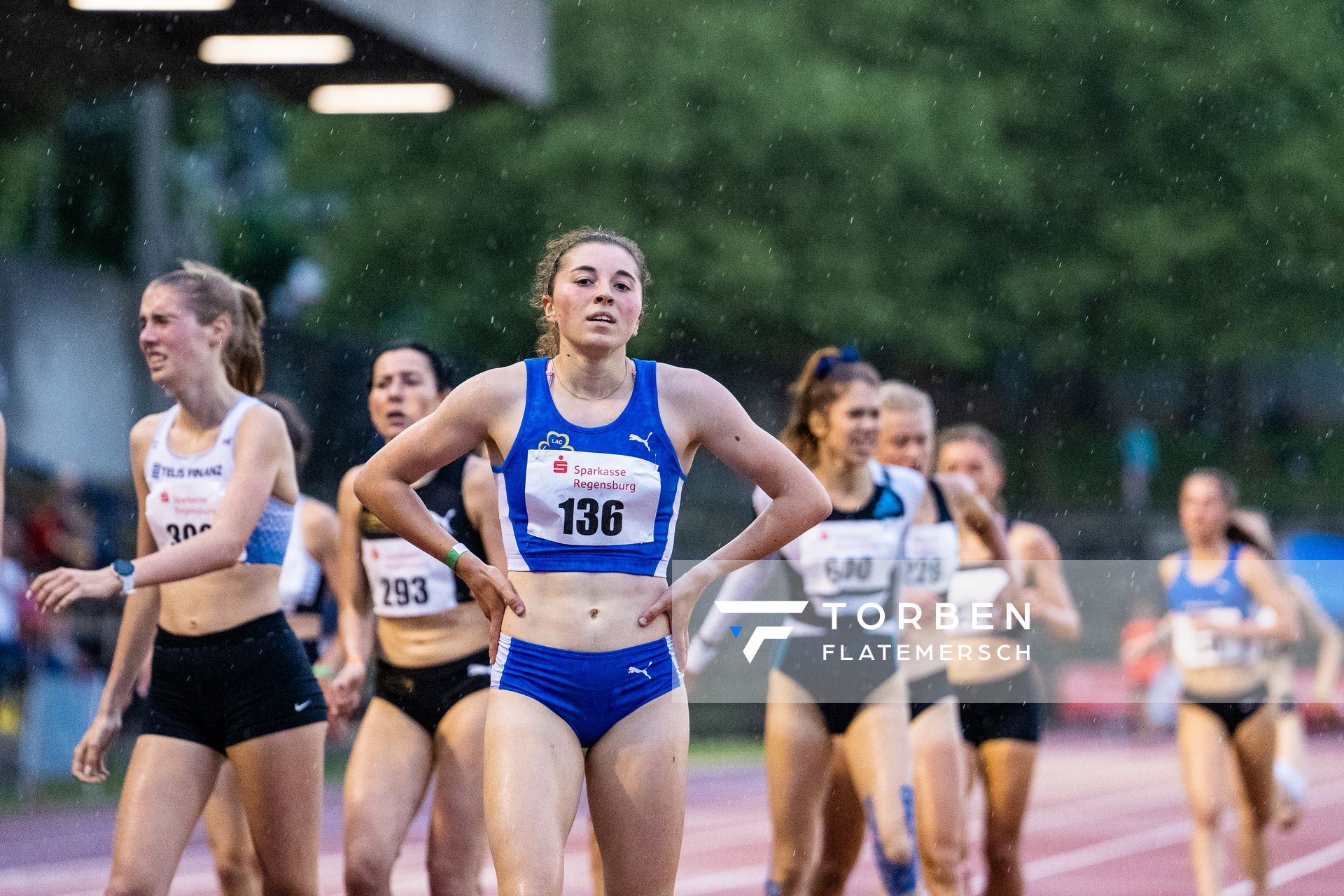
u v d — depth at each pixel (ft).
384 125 309.83
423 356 80.94
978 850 134.82
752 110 295.07
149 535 70.13
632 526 55.57
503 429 55.67
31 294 252.21
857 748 79.30
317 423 284.00
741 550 57.26
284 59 177.68
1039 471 429.38
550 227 298.56
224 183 365.20
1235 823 168.55
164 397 277.64
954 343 330.75
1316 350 393.91
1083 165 348.18
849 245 305.12
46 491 217.36
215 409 68.23
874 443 79.77
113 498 231.71
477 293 304.30
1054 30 340.39
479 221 303.48
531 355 306.35
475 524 75.31
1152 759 252.83
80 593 60.80
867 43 323.98
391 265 309.63
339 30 165.99
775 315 309.22
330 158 311.88
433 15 173.27
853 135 301.63
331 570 87.20
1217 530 105.19
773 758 80.28
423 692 73.82
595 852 73.00
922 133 307.37
